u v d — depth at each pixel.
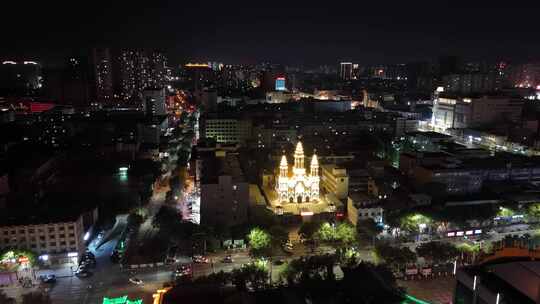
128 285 195.00
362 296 157.25
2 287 194.62
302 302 158.50
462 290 148.38
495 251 154.12
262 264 192.38
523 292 133.38
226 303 144.38
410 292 184.12
